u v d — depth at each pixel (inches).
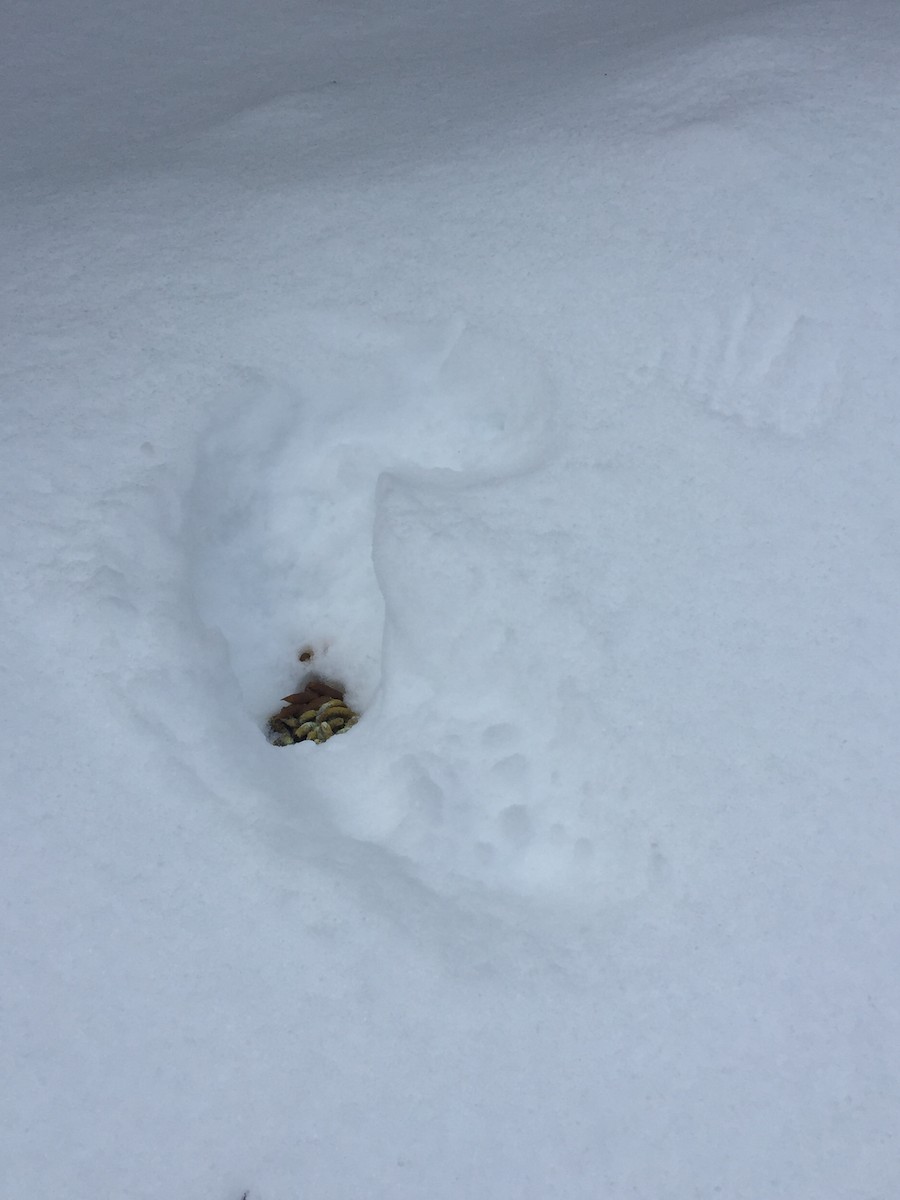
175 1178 33.0
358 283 47.9
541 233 48.1
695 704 38.0
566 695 38.6
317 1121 33.4
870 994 34.1
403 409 46.6
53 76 66.8
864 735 37.2
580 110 52.5
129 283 49.2
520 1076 33.7
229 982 35.2
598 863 36.9
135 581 41.7
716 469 41.8
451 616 40.4
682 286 45.7
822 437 42.2
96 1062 34.4
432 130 54.2
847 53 52.2
